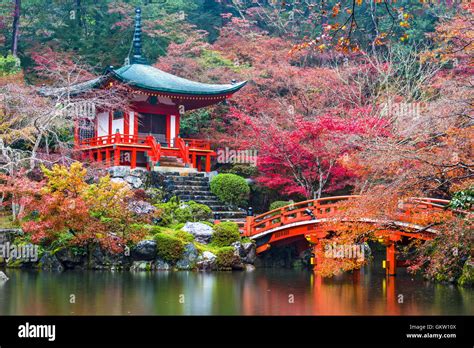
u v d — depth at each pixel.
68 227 26.38
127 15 48.41
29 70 44.28
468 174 20.30
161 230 27.98
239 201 33.00
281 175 34.31
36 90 32.84
